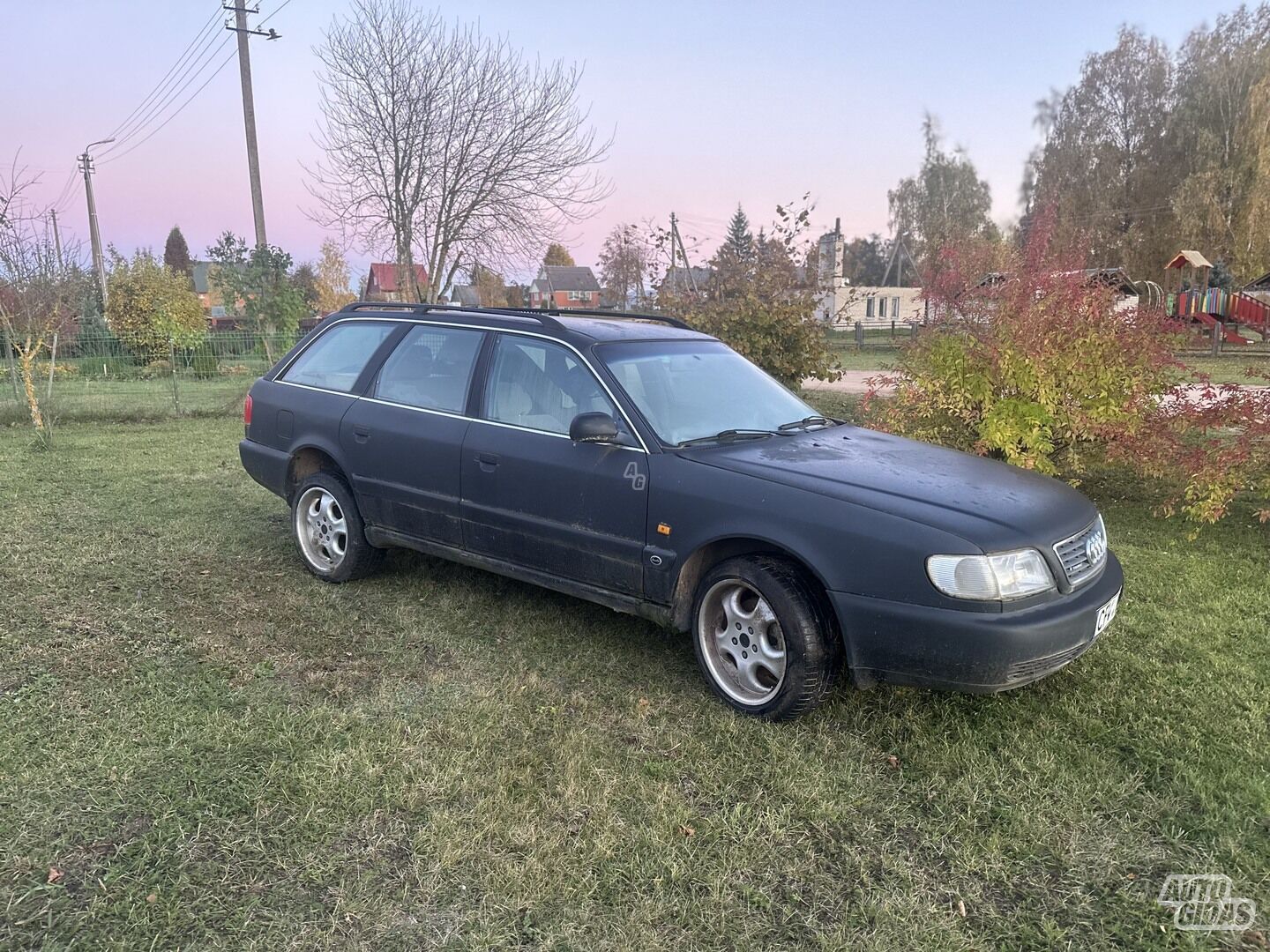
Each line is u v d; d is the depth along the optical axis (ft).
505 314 15.03
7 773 9.52
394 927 7.45
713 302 43.11
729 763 10.23
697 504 11.51
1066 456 24.68
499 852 8.48
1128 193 131.23
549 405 13.50
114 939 7.20
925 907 7.89
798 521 10.75
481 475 13.79
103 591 15.55
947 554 9.93
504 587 16.29
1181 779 9.89
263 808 9.05
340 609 15.03
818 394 48.37
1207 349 73.87
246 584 16.22
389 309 16.85
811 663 10.66
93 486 24.79
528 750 10.35
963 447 25.77
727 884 8.11
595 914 7.68
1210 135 116.67
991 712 11.49
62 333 53.36
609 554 12.43
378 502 15.42
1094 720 11.22
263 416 17.66
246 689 11.80
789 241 43.19
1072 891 8.14
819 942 7.42
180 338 65.05
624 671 12.73
